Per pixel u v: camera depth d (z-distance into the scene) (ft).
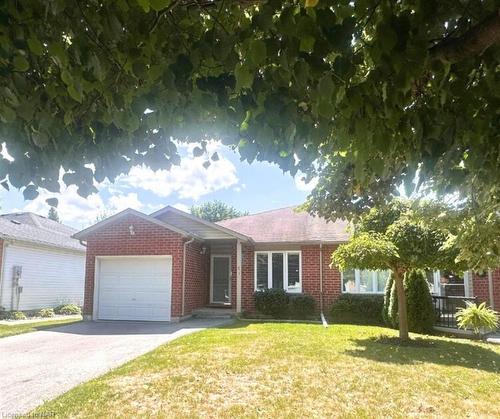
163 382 20.79
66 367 25.18
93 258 50.16
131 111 8.64
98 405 17.60
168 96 8.04
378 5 6.12
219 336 34.24
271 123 7.72
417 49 5.98
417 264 31.63
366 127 7.38
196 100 8.26
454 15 6.43
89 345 32.32
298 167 10.34
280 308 51.26
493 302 46.75
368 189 16.94
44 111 8.36
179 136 10.09
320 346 30.14
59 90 8.41
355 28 6.35
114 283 49.88
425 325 40.70
